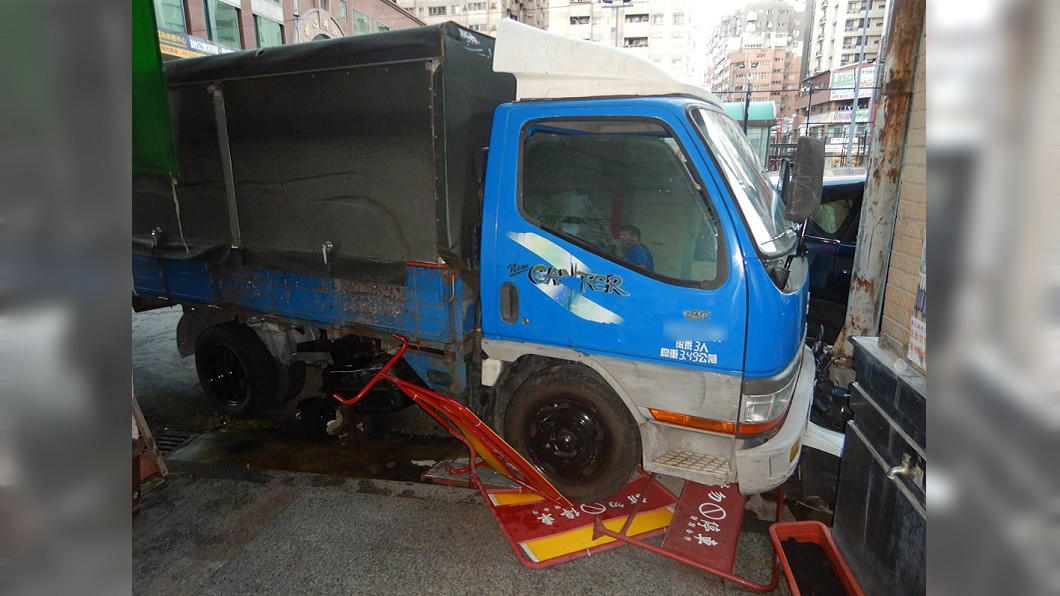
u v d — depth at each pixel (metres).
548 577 2.75
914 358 2.08
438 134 2.99
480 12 73.19
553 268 2.96
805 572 2.54
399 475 3.80
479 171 3.16
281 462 3.99
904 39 3.67
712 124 2.89
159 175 4.02
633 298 2.80
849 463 2.47
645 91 2.90
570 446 3.12
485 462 3.54
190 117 3.79
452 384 3.38
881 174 3.94
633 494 3.35
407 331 3.41
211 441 4.31
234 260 3.92
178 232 4.11
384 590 2.67
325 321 3.73
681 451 2.96
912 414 1.96
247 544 3.01
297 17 25.75
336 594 2.65
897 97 3.79
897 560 2.03
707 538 2.95
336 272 3.49
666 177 2.74
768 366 2.64
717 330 2.66
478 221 3.29
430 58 2.92
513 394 3.31
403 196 3.17
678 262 2.73
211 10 20.30
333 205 3.41
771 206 3.13
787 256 2.87
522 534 3.01
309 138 3.39
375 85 3.11
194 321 4.67
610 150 2.83
